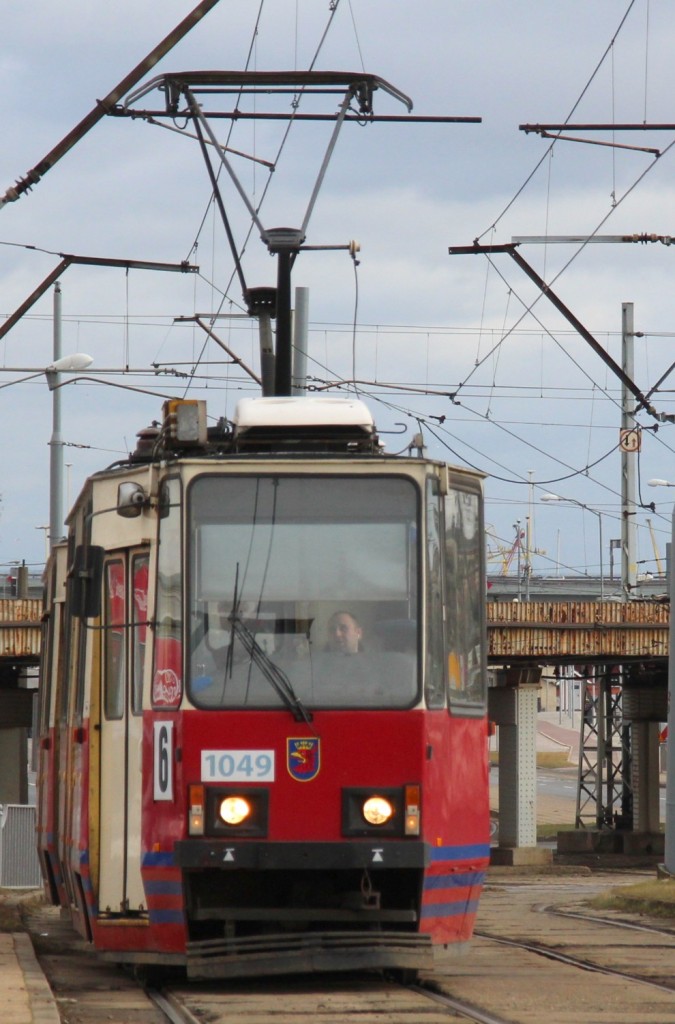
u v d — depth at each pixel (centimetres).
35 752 6338
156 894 4144
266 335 7794
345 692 4122
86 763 4528
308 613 4184
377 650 4169
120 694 4422
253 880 4269
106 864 4394
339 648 4166
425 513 4266
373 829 4062
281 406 4719
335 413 4694
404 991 4238
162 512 4297
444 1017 3662
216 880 4250
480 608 4609
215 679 4122
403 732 4100
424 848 4062
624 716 19538
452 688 4331
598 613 16050
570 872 15562
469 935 4419
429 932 4169
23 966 4569
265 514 4244
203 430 4631
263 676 4122
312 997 4069
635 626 16062
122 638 4447
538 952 5706
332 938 4034
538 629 15962
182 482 4253
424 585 4225
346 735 4091
